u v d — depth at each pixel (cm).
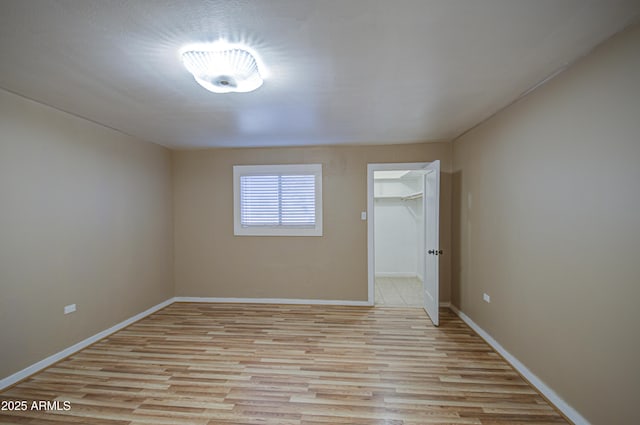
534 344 229
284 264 441
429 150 416
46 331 260
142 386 231
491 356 277
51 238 266
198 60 174
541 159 221
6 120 231
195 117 295
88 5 129
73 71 195
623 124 155
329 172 432
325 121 311
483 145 314
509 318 264
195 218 453
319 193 433
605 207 166
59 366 261
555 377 205
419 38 159
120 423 191
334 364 263
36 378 242
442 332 332
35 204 252
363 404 208
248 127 332
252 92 231
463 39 160
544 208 217
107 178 329
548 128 212
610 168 163
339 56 177
